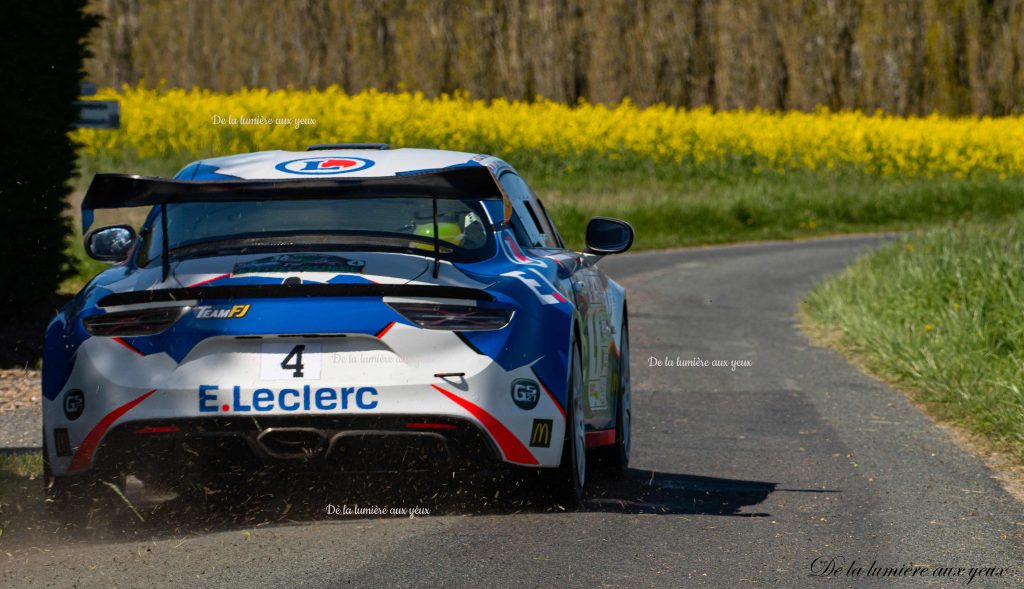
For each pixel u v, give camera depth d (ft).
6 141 130.00
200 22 623.36
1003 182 420.77
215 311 58.95
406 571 53.88
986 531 63.05
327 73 638.94
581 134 423.23
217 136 369.30
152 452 59.21
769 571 55.16
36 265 133.80
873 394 109.40
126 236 71.77
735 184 420.36
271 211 66.54
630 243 79.51
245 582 52.19
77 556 56.39
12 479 70.79
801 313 173.58
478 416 59.16
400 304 59.26
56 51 135.54
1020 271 139.44
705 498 70.18
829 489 72.64
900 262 172.76
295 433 58.70
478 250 64.85
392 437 58.95
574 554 57.00
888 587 53.36
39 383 108.17
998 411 92.22
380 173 67.72
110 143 353.92
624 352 80.84
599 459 76.13
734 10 652.48
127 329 59.57
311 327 58.59
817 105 604.90
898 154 448.24
